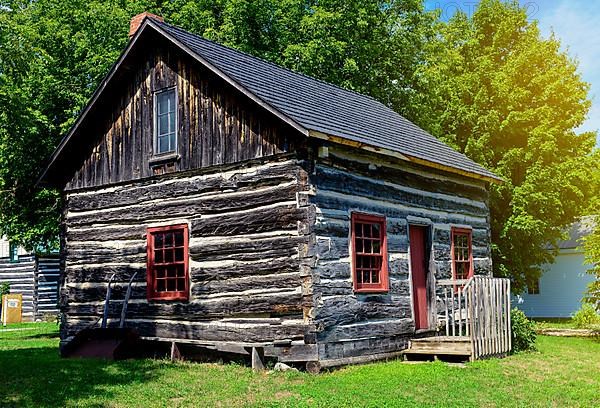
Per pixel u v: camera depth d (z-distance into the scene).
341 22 23.41
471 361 12.38
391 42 26.52
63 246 15.45
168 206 13.64
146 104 14.38
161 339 13.28
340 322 11.80
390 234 13.59
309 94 14.59
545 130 24.73
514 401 9.29
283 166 11.95
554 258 29.12
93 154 15.19
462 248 16.48
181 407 8.84
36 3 23.50
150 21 13.57
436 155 15.52
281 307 11.63
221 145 12.92
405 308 13.64
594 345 17.11
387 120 16.89
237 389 9.84
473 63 27.62
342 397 9.19
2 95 18.67
